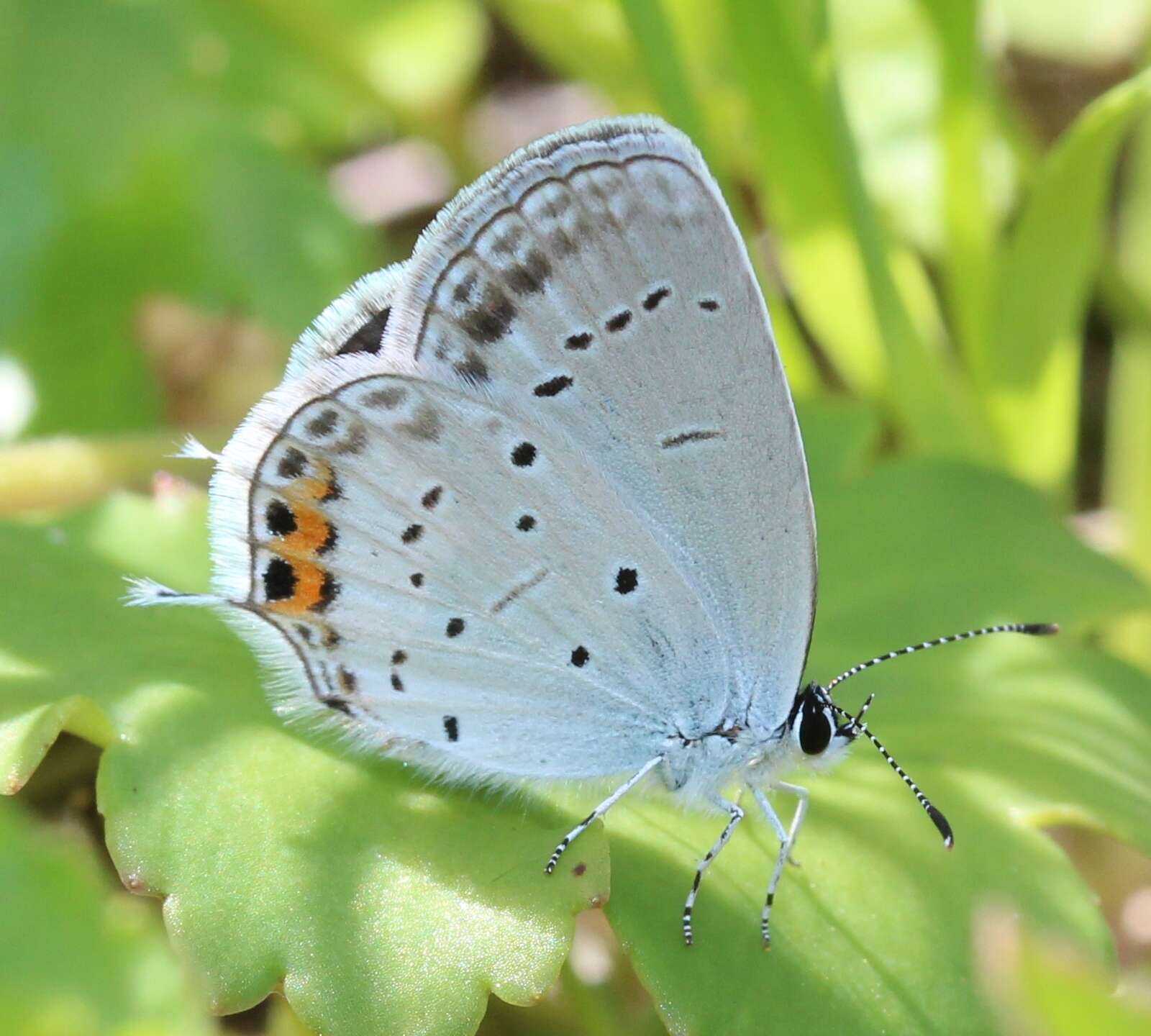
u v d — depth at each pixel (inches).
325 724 4.5
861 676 4.9
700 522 4.5
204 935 4.4
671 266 4.5
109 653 4.6
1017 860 4.6
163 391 5.5
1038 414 5.3
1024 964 4.3
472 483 4.5
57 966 4.8
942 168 5.2
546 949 4.4
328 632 4.5
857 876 4.5
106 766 4.5
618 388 4.5
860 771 4.7
